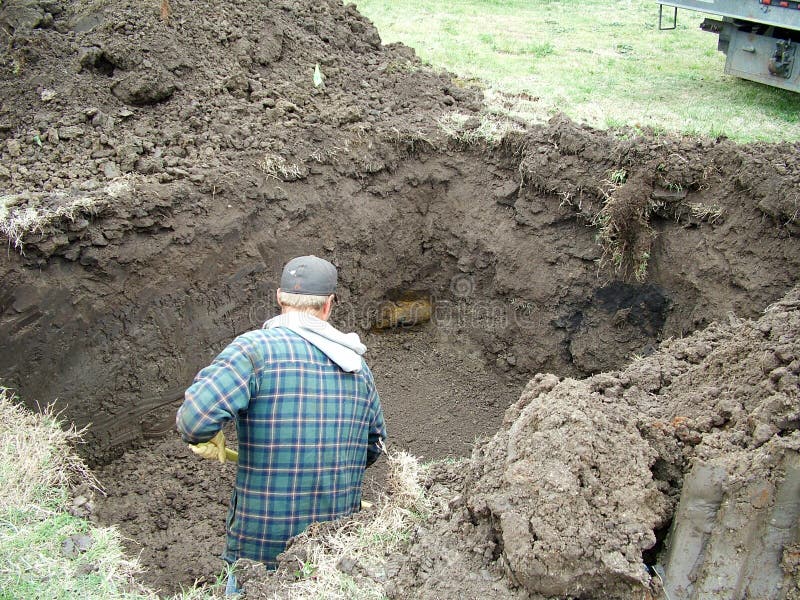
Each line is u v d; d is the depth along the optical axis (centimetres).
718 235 452
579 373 504
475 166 537
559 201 499
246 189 457
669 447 270
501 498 246
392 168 525
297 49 571
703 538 234
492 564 249
